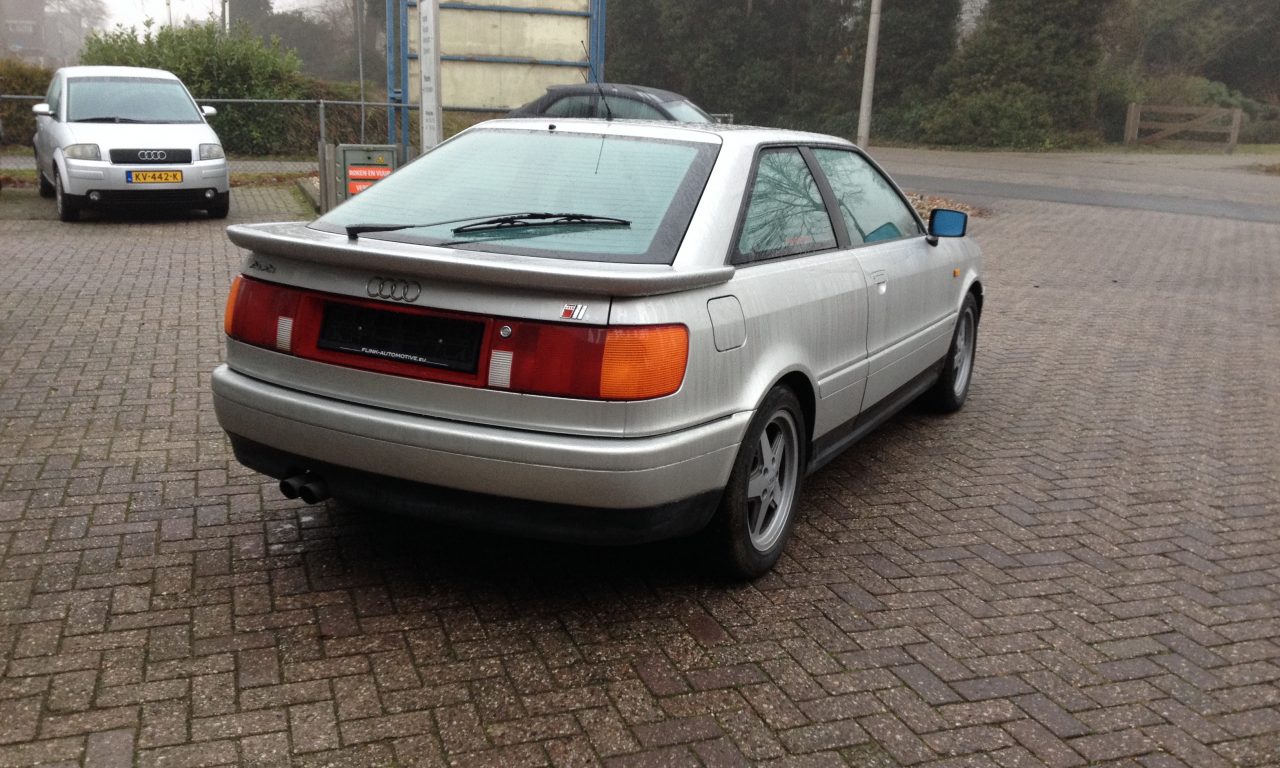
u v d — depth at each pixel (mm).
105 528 4160
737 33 47625
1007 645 3613
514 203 3816
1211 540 4652
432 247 3568
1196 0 46438
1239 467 5695
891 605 3863
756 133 4262
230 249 11102
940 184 22750
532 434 3225
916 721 3129
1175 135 38688
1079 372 7789
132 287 8867
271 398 3564
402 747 2873
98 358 6625
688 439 3334
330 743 2875
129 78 13797
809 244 4281
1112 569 4297
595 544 3332
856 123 42562
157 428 5359
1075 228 16562
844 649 3518
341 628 3482
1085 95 38156
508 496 3277
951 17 43031
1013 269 12711
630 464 3186
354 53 60062
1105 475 5469
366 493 3508
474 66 16406
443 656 3342
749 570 3893
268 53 23688
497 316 3227
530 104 14586
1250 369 8086
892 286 4930
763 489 3936
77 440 5137
